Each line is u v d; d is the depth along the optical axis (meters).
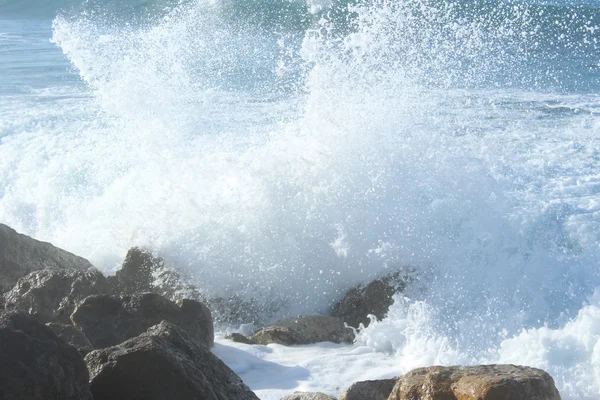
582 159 30.34
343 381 16.78
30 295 19.38
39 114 43.66
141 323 17.78
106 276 23.70
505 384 11.52
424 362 17.56
